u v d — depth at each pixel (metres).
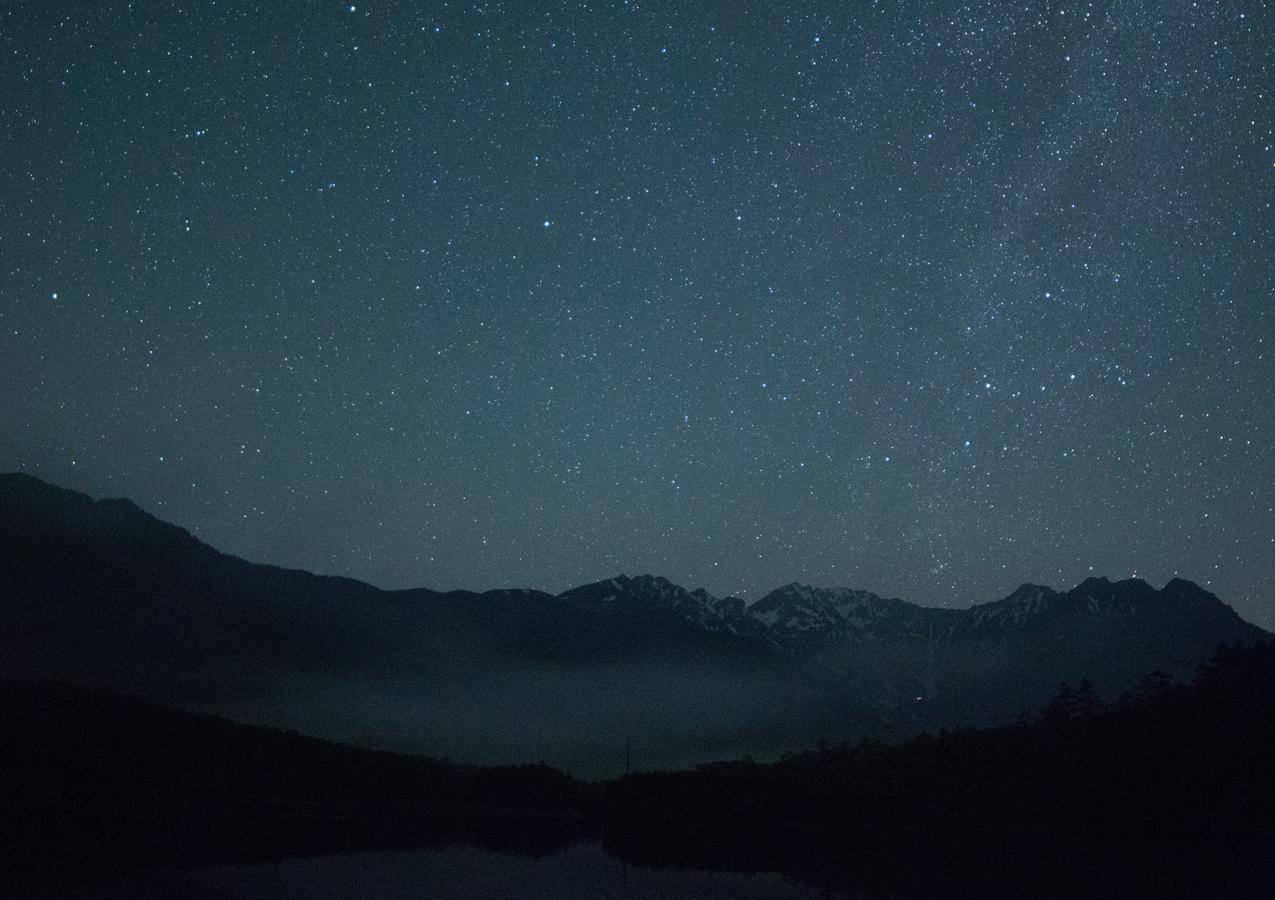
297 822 78.69
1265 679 91.00
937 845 71.00
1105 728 90.81
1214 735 82.50
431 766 120.25
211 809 81.31
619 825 89.12
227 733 103.56
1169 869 58.34
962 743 100.38
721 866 58.19
